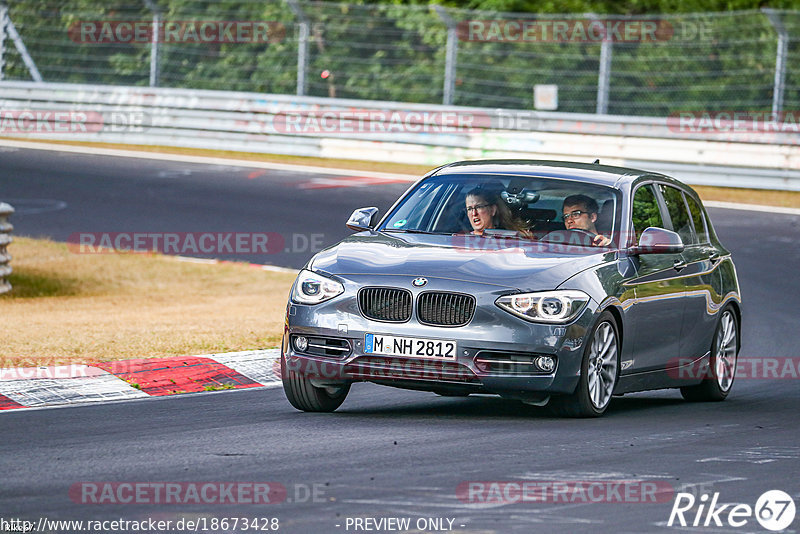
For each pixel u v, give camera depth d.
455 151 76.56
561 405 23.73
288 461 18.86
